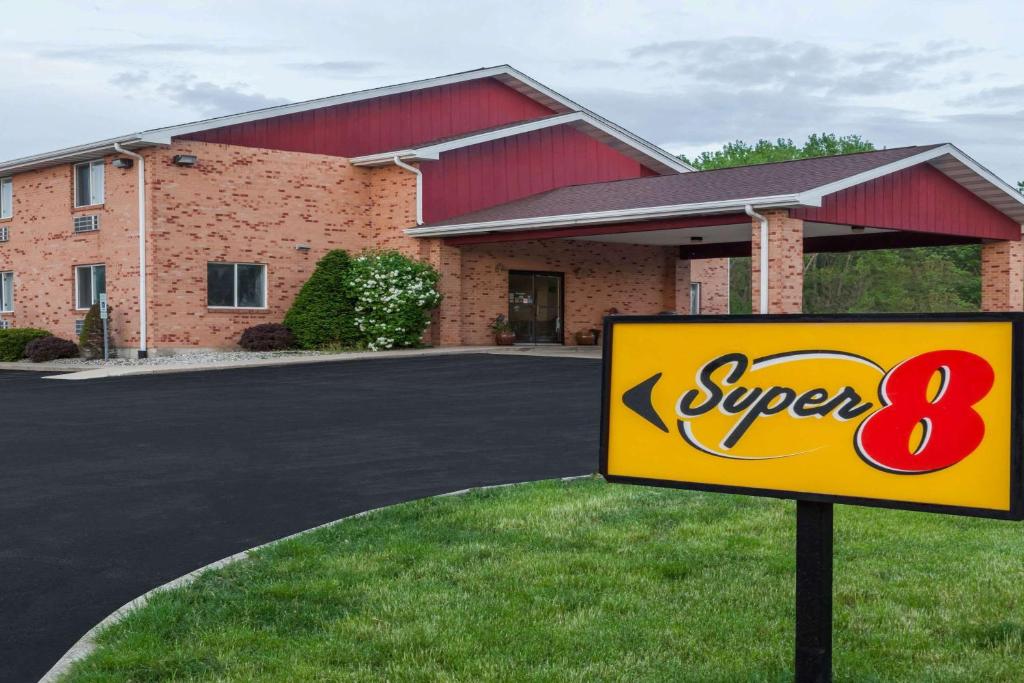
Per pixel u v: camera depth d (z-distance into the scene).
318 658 4.95
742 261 60.19
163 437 12.44
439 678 4.69
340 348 25.80
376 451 11.39
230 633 5.26
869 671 4.82
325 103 27.33
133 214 24.86
